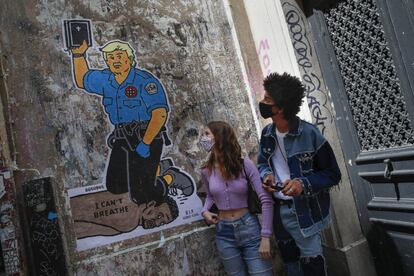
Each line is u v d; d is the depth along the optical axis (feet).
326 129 9.98
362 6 8.74
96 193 9.03
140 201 9.48
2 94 8.43
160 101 10.19
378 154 8.88
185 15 11.03
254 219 8.48
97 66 9.57
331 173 7.20
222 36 11.50
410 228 8.41
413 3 7.40
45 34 9.11
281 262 10.76
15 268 7.82
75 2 9.55
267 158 7.91
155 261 9.33
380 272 9.65
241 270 8.52
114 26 9.93
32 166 8.50
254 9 11.36
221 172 8.43
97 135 9.29
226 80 11.29
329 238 9.98
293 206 7.44
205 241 10.03
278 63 10.69
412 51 7.61
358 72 9.18
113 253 8.93
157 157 9.90
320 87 10.13
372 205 9.30
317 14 10.00
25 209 8.02
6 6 8.80
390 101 8.48
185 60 10.78
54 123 8.87
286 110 7.26
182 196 10.02
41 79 8.89
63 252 7.99
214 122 8.78
